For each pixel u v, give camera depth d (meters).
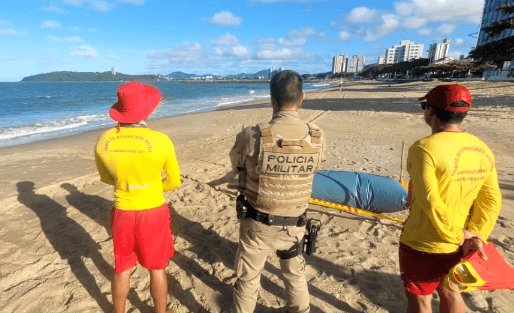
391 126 13.30
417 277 1.81
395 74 151.88
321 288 2.94
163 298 2.25
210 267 3.23
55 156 8.43
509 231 4.07
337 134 11.48
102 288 2.87
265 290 2.90
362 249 3.64
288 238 1.96
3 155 8.88
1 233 3.81
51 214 4.38
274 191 1.81
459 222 1.67
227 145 9.82
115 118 1.92
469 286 1.55
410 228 1.81
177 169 2.12
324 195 4.71
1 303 2.64
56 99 46.19
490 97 24.53
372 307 2.70
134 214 2.00
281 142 1.74
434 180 1.56
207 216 4.41
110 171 1.92
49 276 3.02
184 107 29.78
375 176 4.88
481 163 1.61
